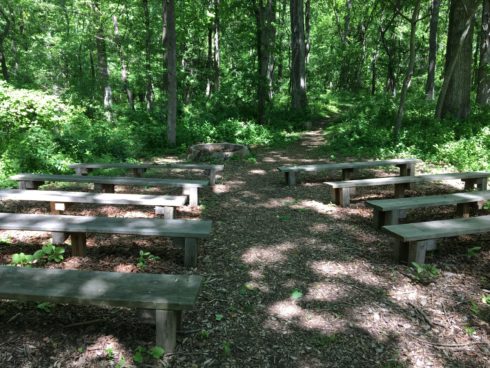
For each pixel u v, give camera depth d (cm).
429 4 2331
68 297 271
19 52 2556
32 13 2411
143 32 2103
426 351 295
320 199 728
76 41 2355
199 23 1969
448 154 1011
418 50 3180
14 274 305
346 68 3628
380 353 293
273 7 1922
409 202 534
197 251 445
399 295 373
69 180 695
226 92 2038
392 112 1571
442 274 412
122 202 529
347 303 360
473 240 504
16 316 319
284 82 3591
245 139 1516
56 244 475
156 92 2733
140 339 296
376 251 477
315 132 1869
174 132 1359
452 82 1306
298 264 443
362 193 768
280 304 358
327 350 296
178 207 663
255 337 309
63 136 1041
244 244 499
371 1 2570
